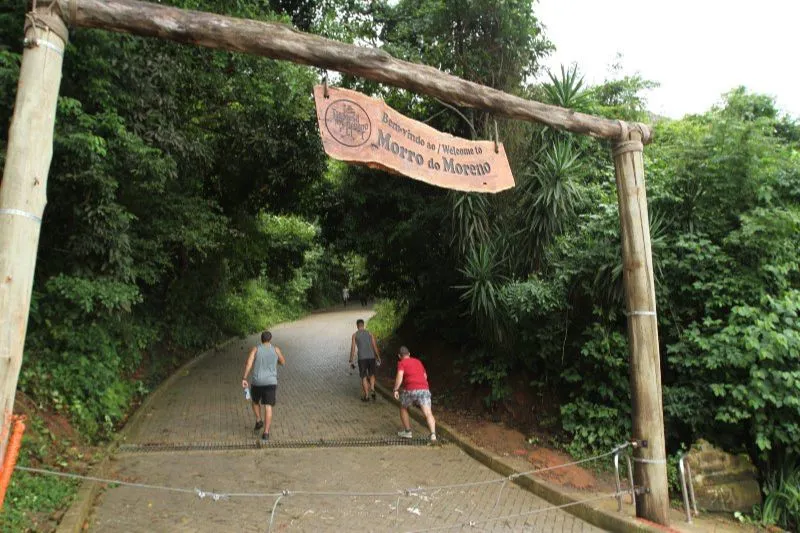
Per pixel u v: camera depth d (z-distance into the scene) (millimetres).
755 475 6488
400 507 5695
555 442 7828
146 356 11789
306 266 30781
